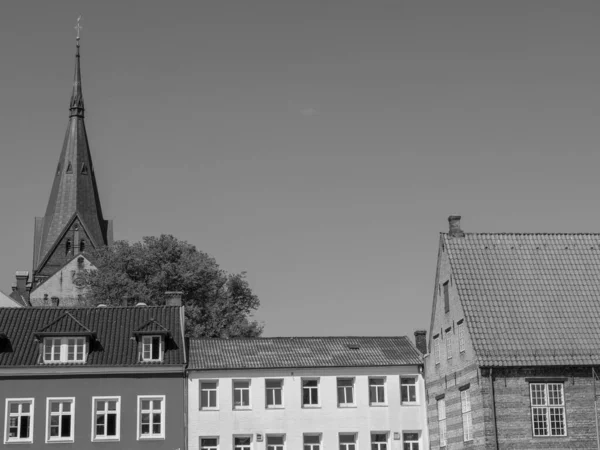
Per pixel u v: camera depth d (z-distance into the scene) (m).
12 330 69.25
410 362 69.38
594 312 59.50
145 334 67.69
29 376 65.94
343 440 68.00
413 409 68.62
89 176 158.38
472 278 60.84
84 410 65.81
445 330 63.50
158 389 66.69
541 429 56.12
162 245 98.31
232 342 71.19
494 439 55.41
